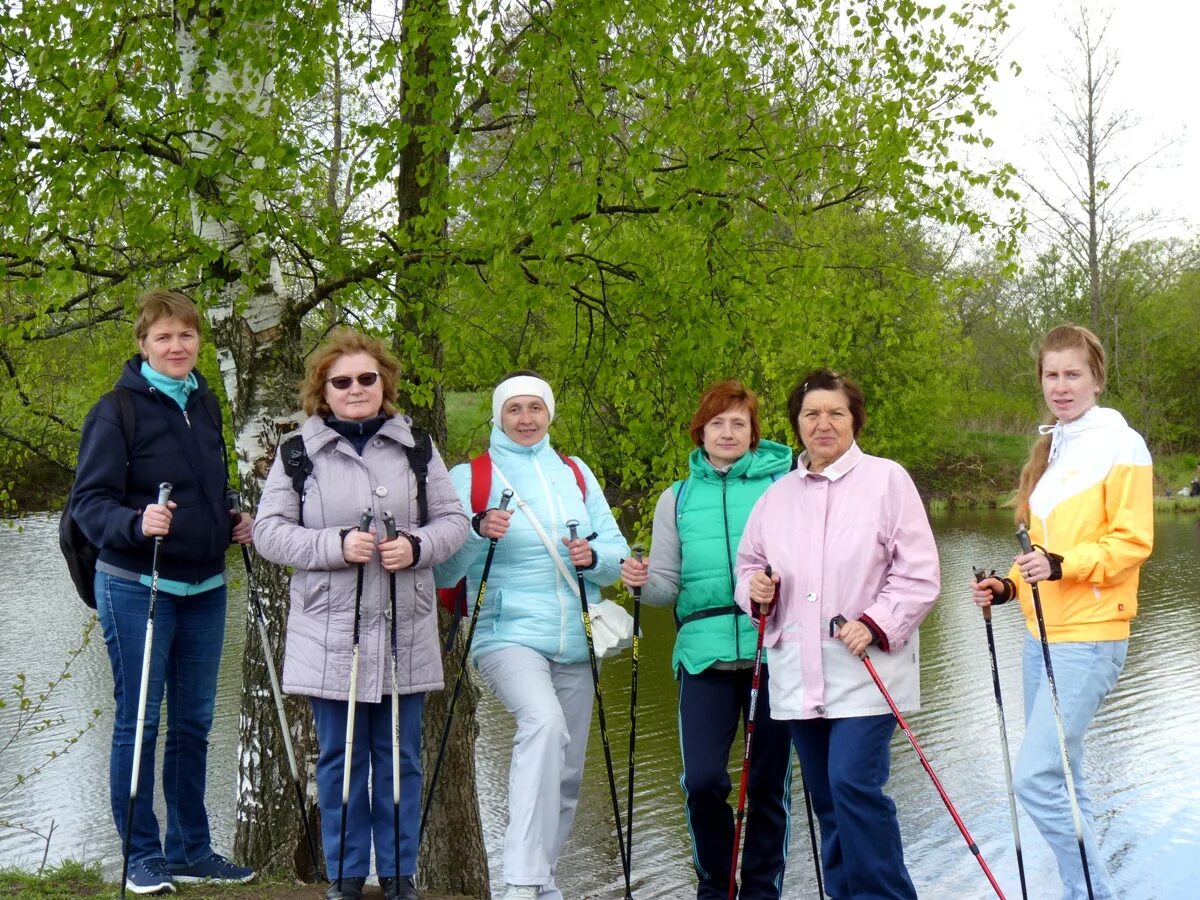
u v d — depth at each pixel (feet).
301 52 19.13
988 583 14.61
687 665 15.34
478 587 14.75
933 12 24.79
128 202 21.79
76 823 37.04
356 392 13.53
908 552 13.50
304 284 26.40
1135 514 14.23
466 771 26.27
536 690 13.88
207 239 19.39
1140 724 44.80
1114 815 35.94
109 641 14.17
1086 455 14.70
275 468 13.51
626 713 47.78
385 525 12.86
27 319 27.55
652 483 28.81
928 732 45.21
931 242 72.08
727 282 24.67
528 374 15.25
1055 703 13.70
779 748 15.25
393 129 19.99
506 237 20.57
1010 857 33.91
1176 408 147.43
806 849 34.99
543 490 14.93
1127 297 133.39
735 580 15.12
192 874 15.07
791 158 23.52
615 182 20.76
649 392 27.25
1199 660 53.67
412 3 20.17
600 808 39.24
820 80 24.85
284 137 21.09
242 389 19.94
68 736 44.57
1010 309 133.90
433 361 25.34
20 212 19.29
